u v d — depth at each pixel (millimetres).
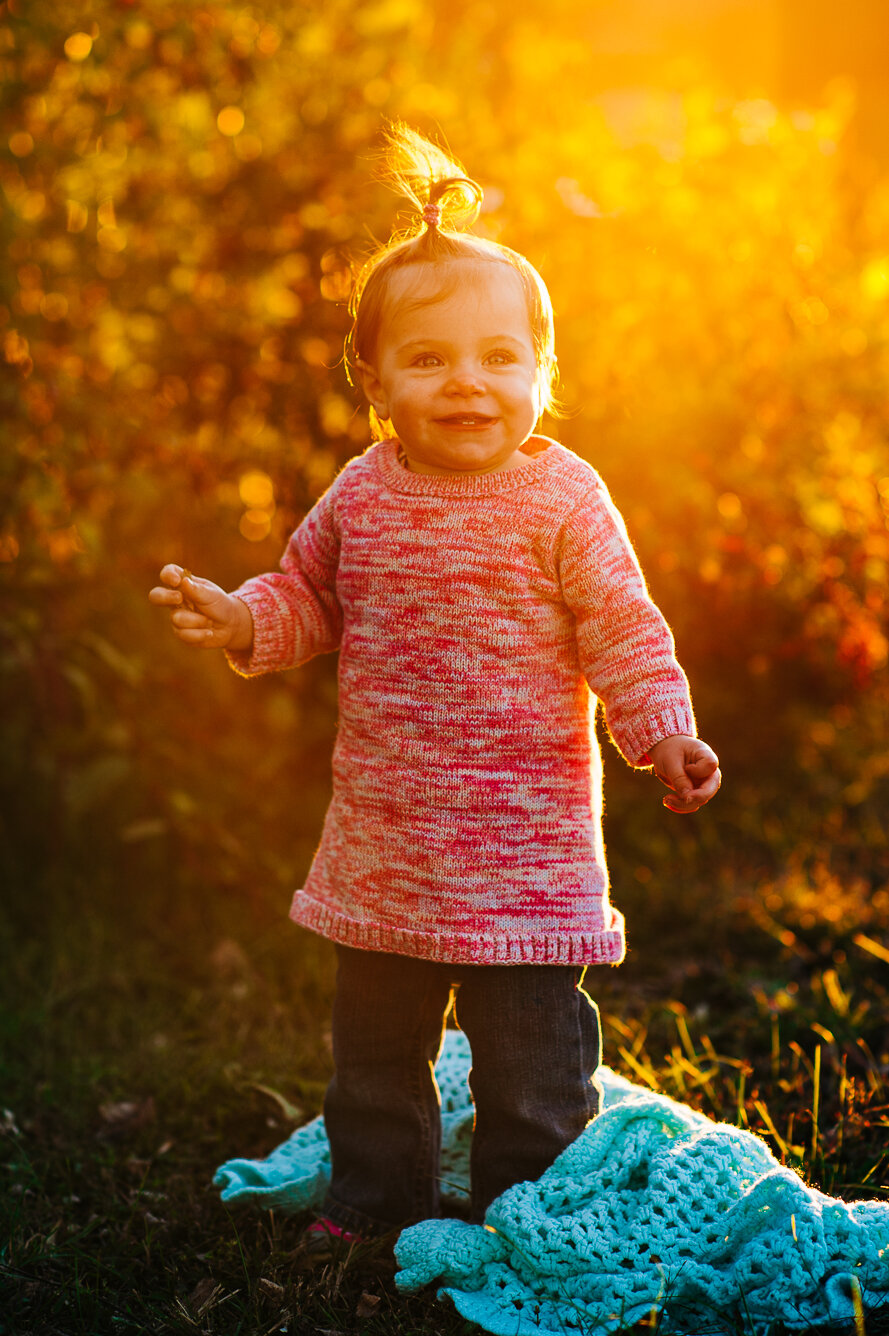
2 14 3498
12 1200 2262
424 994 2049
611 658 1903
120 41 3582
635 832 4156
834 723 4633
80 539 3457
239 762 3840
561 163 3883
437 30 4035
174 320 3898
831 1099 2539
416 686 1950
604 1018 2961
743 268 3979
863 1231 1773
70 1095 2711
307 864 3836
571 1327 1826
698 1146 1911
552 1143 1960
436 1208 2172
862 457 4105
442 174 2289
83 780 3502
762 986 3117
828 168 4090
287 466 4047
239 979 3299
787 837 4090
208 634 2061
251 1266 2066
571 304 3838
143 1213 2262
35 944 3418
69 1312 1972
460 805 1929
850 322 4062
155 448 3693
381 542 1984
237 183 3850
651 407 3865
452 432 1915
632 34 5410
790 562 4059
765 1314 1762
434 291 1901
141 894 3723
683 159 3943
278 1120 2627
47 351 3650
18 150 3619
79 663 3713
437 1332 1880
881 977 3178
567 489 1947
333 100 3816
